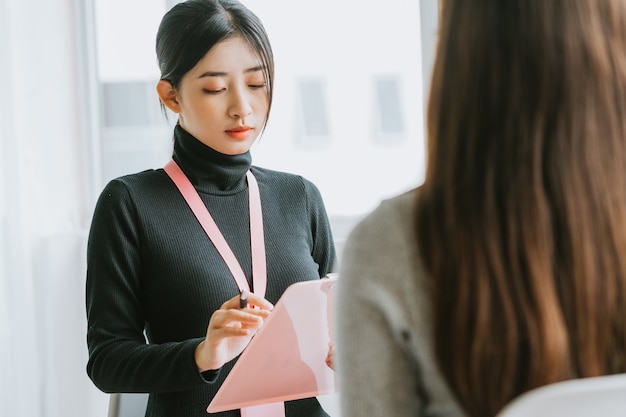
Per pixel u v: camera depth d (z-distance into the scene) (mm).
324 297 1136
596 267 645
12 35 2307
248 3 2443
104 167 2504
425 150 713
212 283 1466
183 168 1543
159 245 1470
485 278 649
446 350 667
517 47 657
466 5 682
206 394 1447
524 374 646
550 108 648
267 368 1208
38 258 2383
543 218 642
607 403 531
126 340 1404
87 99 2482
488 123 663
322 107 2480
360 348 701
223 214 1538
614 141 653
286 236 1577
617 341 661
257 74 1493
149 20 2492
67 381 2391
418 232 687
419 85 2467
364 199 2496
